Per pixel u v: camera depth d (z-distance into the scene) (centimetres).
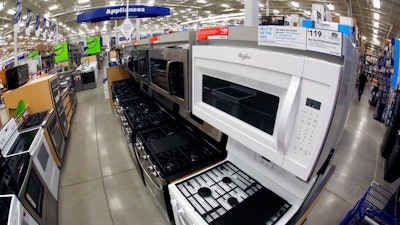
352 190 268
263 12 1489
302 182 102
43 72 542
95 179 280
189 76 131
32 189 178
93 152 355
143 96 366
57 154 298
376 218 169
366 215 171
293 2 1148
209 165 148
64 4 1221
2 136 187
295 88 65
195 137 192
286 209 100
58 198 247
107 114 551
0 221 111
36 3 1094
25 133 245
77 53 1540
